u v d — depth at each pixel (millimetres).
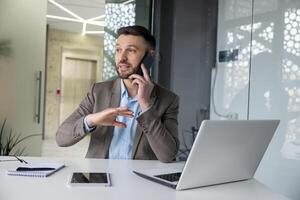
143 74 1514
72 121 1563
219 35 3545
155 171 1232
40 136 3588
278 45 2787
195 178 1040
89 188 1007
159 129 1433
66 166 1329
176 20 3807
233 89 3307
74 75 7750
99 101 1643
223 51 3473
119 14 3775
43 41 3611
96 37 7980
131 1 3805
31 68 3545
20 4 3500
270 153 2744
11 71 3451
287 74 2689
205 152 1005
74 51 7715
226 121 1003
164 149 1437
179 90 3732
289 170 2594
